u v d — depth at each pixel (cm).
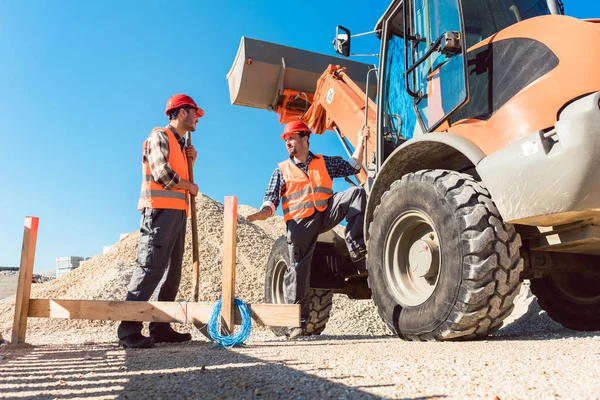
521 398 142
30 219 394
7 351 340
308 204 427
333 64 660
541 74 291
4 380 200
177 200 368
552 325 488
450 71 356
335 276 513
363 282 541
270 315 332
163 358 262
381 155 439
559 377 171
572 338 300
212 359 249
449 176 331
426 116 391
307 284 430
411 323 338
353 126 545
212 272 920
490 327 310
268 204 434
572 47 281
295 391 157
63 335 632
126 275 890
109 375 205
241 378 184
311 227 426
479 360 219
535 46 299
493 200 297
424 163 386
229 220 338
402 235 365
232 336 323
